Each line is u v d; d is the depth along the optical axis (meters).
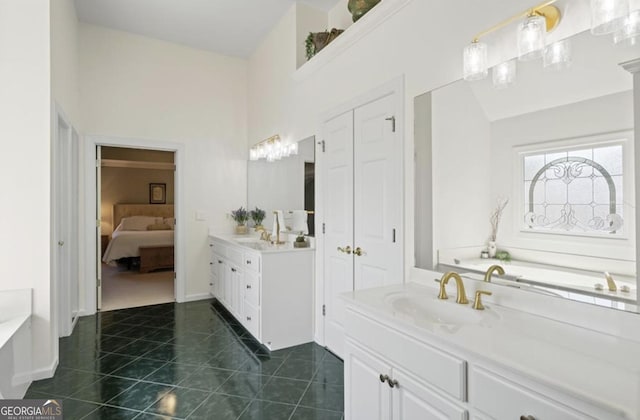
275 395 2.19
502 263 1.55
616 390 0.82
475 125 1.67
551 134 1.38
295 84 3.46
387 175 2.24
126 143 4.04
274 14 3.65
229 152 4.69
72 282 3.49
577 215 1.30
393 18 2.18
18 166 2.33
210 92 4.57
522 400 0.94
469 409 1.08
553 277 1.36
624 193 1.17
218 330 3.35
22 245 2.32
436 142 1.88
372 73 2.37
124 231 6.85
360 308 1.58
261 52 4.30
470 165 1.69
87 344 2.99
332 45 2.70
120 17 3.71
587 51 1.27
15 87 2.33
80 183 3.77
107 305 4.18
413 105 2.03
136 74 4.10
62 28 2.84
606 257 1.21
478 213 1.66
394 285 1.95
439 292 1.73
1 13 2.32
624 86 1.18
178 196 4.36
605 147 1.22
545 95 1.40
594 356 1.01
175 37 4.17
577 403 0.82
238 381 2.36
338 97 2.77
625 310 1.15
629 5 1.16
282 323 2.96
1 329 2.02
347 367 1.67
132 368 2.54
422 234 1.98
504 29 1.55
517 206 1.50
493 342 1.11
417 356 1.27
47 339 2.38
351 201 2.61
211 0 3.40
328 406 2.07
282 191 3.71
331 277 2.87
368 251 2.43
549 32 1.39
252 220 4.49
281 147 3.75
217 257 4.21
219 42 4.30
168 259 6.21
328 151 2.91
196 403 2.09
